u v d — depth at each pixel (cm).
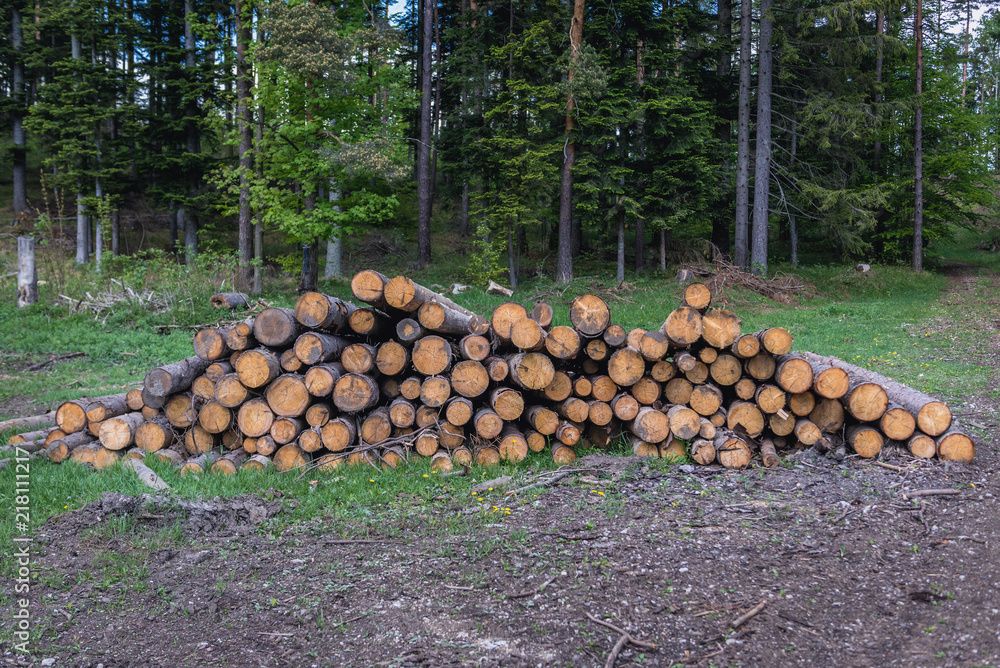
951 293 2159
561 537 509
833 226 2414
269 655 372
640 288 2169
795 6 2400
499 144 2200
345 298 2034
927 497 579
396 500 600
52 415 905
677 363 712
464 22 2572
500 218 2300
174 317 1650
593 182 2206
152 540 513
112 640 387
